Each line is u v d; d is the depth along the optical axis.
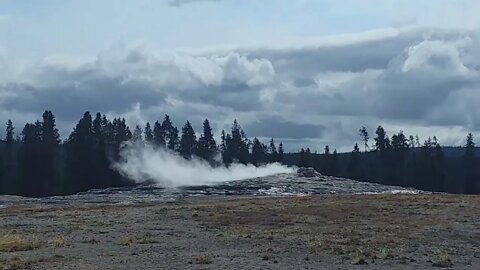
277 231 31.28
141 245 26.94
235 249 25.22
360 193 67.31
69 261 22.25
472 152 108.12
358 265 21.30
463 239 28.62
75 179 97.31
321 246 25.39
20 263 21.42
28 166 97.19
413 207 42.00
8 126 107.12
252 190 72.12
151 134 112.88
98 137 101.56
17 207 54.31
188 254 23.92
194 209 43.16
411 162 109.25
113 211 44.38
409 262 22.00
